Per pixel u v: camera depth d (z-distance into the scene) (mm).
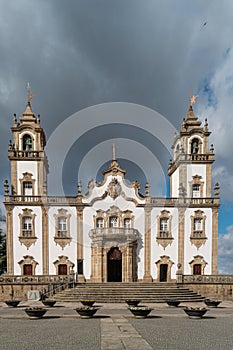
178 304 30000
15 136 49562
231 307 31000
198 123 51219
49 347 14102
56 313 25438
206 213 47906
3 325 19938
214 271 46906
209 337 16281
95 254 45969
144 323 20375
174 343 14844
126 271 45500
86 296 34719
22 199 47500
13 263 45969
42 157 48875
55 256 46500
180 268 46688
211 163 49719
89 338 15797
